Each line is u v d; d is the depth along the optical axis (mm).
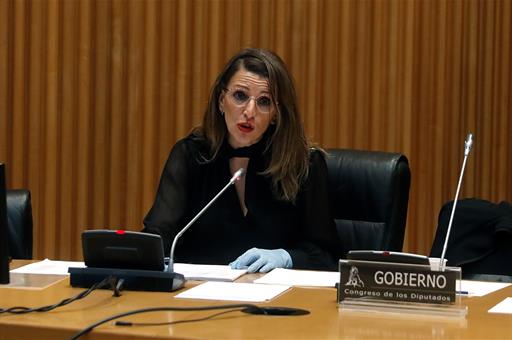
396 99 11961
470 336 4836
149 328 4902
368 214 8703
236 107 8109
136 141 11789
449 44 12094
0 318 5203
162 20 11789
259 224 8297
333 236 8359
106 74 11734
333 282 6633
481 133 12156
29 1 11672
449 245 8336
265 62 8188
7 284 6316
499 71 12156
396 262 5688
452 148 12102
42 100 11734
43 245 11781
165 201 8461
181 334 4754
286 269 7277
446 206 8516
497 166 12109
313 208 8344
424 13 11992
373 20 11938
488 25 12125
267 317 5273
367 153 8859
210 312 5418
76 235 11789
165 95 11805
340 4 11906
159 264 6301
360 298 5547
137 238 6285
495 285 6574
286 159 8258
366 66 11961
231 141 8461
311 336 4777
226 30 11844
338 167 8820
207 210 8406
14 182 11695
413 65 12023
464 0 12094
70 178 11750
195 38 11805
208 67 11852
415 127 12078
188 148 8625
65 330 4945
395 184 8641
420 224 12078
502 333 4918
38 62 11672
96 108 11750
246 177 8359
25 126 11750
